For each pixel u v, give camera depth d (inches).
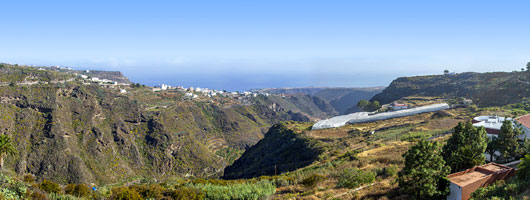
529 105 3720.5
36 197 1042.1
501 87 5019.7
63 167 4471.0
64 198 1147.9
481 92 5477.4
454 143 1444.4
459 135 1422.2
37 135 4751.5
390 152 2197.3
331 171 1827.0
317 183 1496.1
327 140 3735.2
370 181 1393.9
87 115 5659.5
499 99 4635.8
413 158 1114.7
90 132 5408.5
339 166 1991.9
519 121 1899.6
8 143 2121.1
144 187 1446.9
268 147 4808.1
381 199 1119.6
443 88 6899.6
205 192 1497.3
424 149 1120.8
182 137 6904.5
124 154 5684.1
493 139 1616.6
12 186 1018.7
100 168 4938.5
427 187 1047.0
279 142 4618.6
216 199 1416.1
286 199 1330.0
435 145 1142.3
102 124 5851.4
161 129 6565.0
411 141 2618.1
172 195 1397.6
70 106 5580.7
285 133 4793.3
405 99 6752.0
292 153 3764.8
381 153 2217.0
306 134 4212.6
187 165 6309.1
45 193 1130.7
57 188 1370.6
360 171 1501.0
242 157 5324.8
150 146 6230.3
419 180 1072.2
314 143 3582.7
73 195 1314.0
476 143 1354.6
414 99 6565.0
